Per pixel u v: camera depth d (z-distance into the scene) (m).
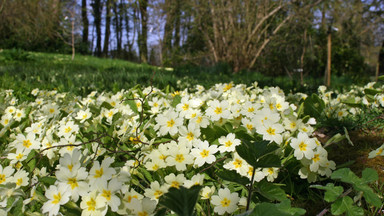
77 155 0.25
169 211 0.27
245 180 0.24
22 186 0.30
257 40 2.86
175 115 0.35
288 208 0.22
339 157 0.43
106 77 1.23
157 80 1.13
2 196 0.26
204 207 0.29
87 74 1.46
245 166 0.30
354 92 0.71
